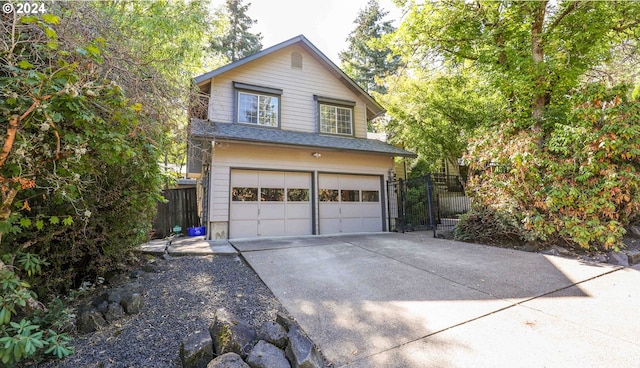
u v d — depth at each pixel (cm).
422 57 923
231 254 563
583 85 647
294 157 897
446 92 1129
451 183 1277
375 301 337
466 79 1000
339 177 966
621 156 535
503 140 644
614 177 512
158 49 609
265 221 847
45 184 258
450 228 966
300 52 1029
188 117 443
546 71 668
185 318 288
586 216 534
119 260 409
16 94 190
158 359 222
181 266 469
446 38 837
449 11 782
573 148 560
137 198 399
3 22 210
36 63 225
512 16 720
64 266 354
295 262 509
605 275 409
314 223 901
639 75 848
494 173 651
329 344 249
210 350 220
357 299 343
